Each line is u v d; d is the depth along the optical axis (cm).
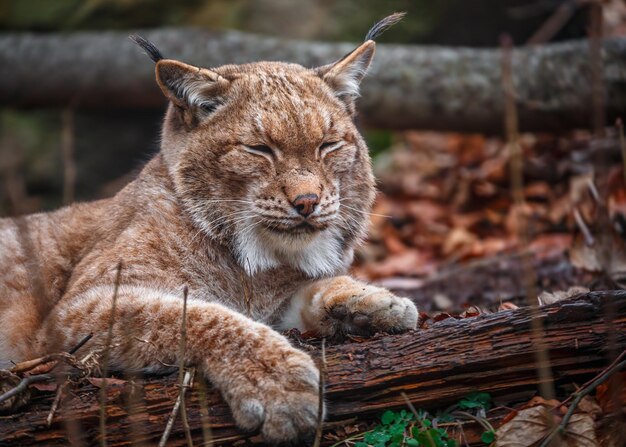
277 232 779
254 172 778
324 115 802
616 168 1215
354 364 658
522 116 1382
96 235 841
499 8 1703
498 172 1455
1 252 836
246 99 797
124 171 1797
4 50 1666
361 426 654
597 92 636
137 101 1644
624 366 628
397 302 721
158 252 773
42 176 1747
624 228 1105
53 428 627
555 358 662
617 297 668
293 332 732
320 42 1619
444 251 1358
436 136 1673
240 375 634
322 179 784
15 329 800
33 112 1772
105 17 1766
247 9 1741
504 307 832
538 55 1386
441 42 1747
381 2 1738
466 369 657
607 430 627
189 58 1551
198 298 775
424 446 623
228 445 632
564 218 1295
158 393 642
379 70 1440
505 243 1295
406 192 1534
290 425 617
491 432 636
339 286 762
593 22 635
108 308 704
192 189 789
